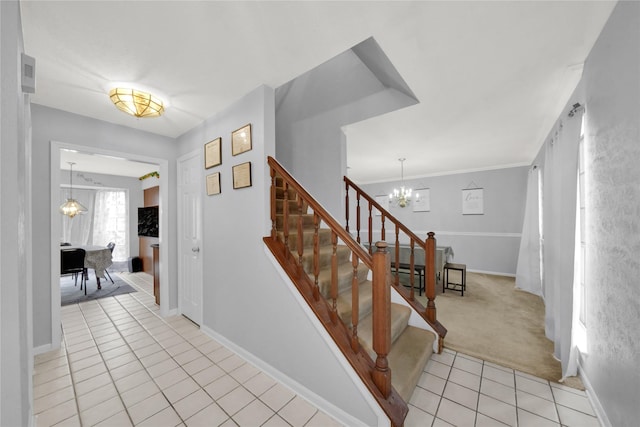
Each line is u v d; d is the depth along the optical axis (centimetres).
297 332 169
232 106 223
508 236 515
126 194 605
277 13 128
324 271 217
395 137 344
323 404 154
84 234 666
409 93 233
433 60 173
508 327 272
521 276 419
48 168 227
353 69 281
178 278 308
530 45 158
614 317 135
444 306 338
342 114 290
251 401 162
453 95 223
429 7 126
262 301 193
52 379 185
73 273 489
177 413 152
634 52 114
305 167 319
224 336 234
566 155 194
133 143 278
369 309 202
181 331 262
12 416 78
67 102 219
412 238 248
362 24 137
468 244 560
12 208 79
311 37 146
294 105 332
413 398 165
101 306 342
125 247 652
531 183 407
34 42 145
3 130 77
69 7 121
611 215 138
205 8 124
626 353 123
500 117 271
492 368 198
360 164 518
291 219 255
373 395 131
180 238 304
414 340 203
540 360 207
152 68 174
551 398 165
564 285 189
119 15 127
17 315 79
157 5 122
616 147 132
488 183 538
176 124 270
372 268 138
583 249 209
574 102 202
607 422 138
